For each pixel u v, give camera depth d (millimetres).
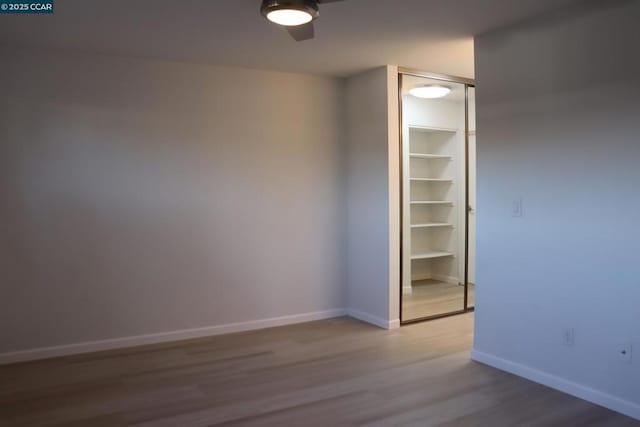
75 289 3648
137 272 3848
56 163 3561
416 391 2963
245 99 4211
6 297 3459
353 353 3666
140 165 3826
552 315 2967
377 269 4375
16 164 3451
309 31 2674
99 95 3678
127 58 3762
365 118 4426
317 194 4582
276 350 3750
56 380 3164
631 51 2531
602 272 2695
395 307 4312
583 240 2783
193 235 4039
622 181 2590
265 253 4352
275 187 4371
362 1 2691
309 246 4562
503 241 3254
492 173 3303
